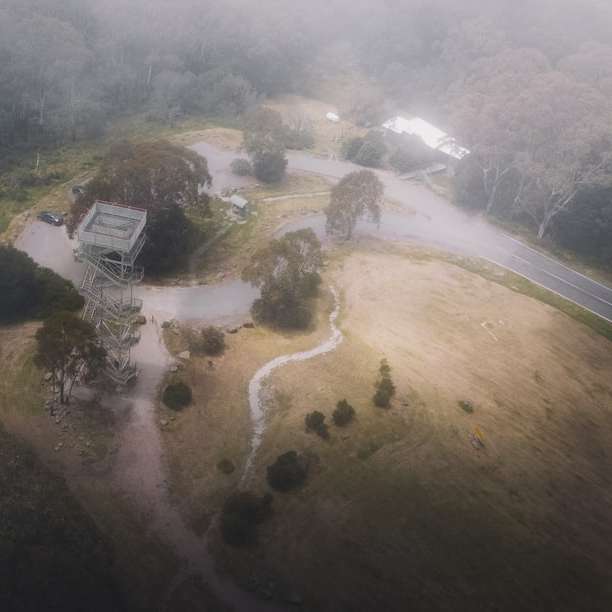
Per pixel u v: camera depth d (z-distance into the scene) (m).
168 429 64.12
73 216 84.12
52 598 45.38
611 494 67.38
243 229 104.06
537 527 61.47
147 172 84.38
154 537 54.31
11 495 53.34
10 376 66.50
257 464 62.19
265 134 120.50
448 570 55.56
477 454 67.88
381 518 58.81
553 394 79.56
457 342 85.12
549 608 54.47
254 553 54.22
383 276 96.31
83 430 62.34
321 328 82.69
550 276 106.38
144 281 86.50
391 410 70.69
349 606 51.50
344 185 99.25
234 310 83.50
